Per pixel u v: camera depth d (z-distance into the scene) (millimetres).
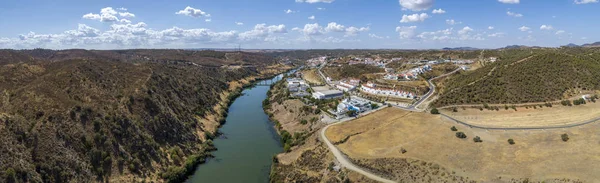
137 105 106500
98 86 111125
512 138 88688
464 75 170000
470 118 108562
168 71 176500
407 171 77625
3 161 65750
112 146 84312
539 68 134250
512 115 108062
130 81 128250
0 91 99688
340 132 107188
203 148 103875
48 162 72438
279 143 113312
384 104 142125
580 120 96938
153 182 81688
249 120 144750
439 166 77375
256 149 107188
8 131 72875
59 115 84562
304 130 119938
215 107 159375
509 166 74562
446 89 154750
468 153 82250
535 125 96688
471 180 71125
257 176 87250
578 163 72250
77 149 79625
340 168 82375
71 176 73250
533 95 119250
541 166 72875
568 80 124875
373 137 98938
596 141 81500
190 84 170125
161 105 115188
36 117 82312
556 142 83562
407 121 110938
